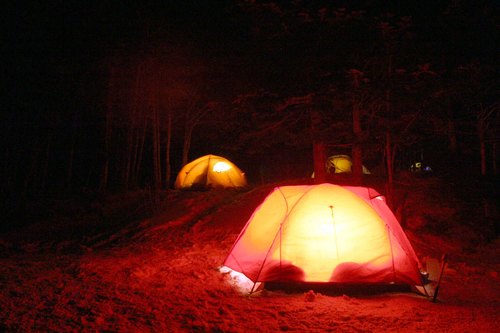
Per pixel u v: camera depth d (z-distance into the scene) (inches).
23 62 857.5
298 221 298.8
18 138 913.5
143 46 861.2
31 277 321.7
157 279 315.6
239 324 223.9
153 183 988.6
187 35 831.7
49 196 836.6
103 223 623.2
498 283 304.3
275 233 301.0
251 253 307.4
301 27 470.3
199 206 669.9
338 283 283.9
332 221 296.8
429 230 491.2
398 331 213.0
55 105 898.1
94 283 302.8
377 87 451.5
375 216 295.1
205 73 840.3
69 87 890.7
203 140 1206.3
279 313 241.0
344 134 479.2
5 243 489.1
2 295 272.1
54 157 1058.7
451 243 447.2
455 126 676.1
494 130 588.4
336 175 726.5
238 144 543.2
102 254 421.4
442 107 554.6
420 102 477.1
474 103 571.2
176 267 352.8
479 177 609.6
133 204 741.3
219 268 345.1
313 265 287.9
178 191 840.3
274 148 1098.7
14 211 697.6
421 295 275.9
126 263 371.2
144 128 981.8
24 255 423.8
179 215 623.5
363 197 313.1
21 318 230.4
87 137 1050.7
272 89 495.2
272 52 486.3
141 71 894.4
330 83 463.5
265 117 518.3
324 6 479.5
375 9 488.4
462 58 517.0
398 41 457.1
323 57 469.4
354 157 486.3
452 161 676.1
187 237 498.9
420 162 901.8
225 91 649.6
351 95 458.3
